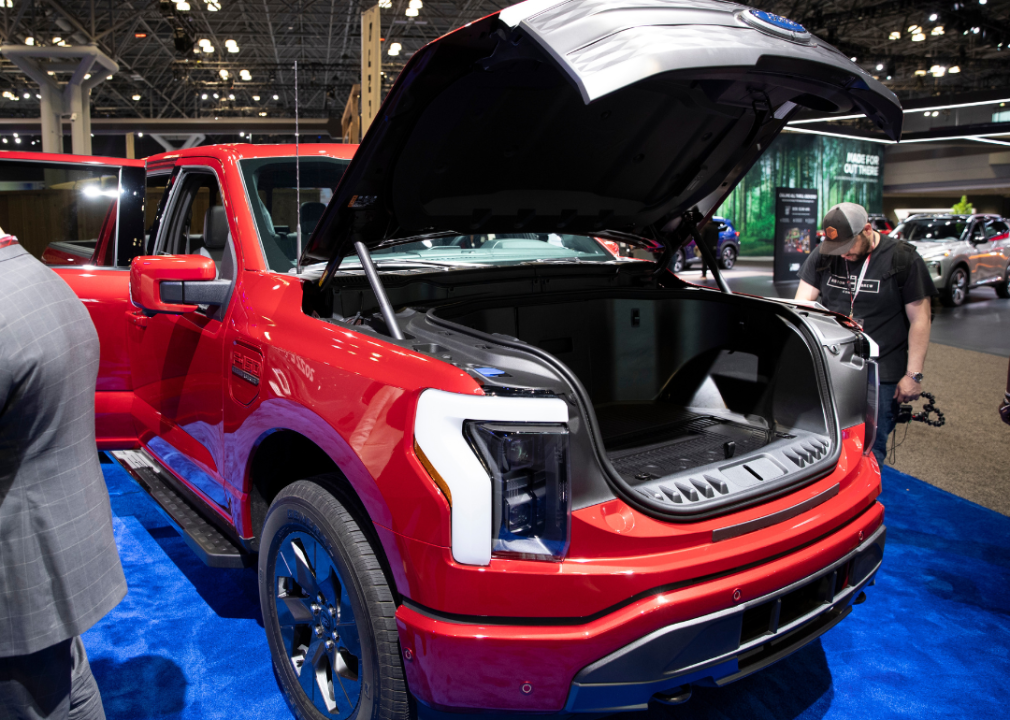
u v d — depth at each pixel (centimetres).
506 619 141
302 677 189
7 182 285
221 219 252
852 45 2256
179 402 250
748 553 154
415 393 146
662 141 217
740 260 2616
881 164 2922
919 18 2273
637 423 240
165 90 3372
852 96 191
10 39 2023
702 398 254
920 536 343
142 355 279
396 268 244
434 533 141
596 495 146
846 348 215
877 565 191
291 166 245
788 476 176
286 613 193
